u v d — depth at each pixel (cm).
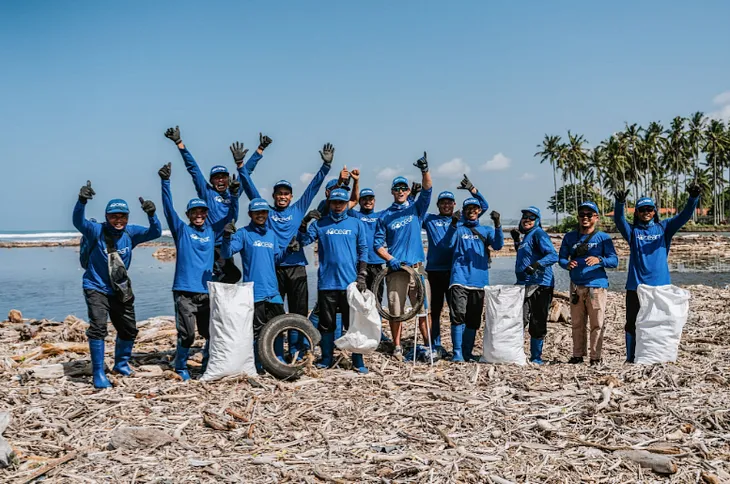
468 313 769
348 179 757
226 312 643
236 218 695
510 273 2877
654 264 714
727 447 463
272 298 695
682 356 740
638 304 720
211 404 570
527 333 994
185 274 665
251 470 430
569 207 8694
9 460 433
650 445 466
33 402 572
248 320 652
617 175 7138
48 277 2733
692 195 690
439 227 799
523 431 498
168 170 665
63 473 421
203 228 685
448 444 471
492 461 440
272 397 589
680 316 684
